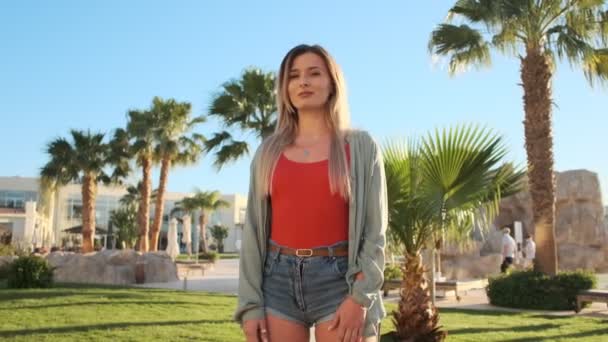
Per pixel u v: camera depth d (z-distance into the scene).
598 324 8.80
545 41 12.24
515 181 5.90
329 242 1.95
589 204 25.94
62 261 17.89
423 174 5.80
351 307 1.84
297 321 1.98
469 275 19.50
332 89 2.17
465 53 12.12
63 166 25.52
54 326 7.14
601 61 11.74
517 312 10.80
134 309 9.08
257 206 2.10
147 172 26.03
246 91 14.12
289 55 2.21
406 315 6.13
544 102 11.77
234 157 14.84
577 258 25.09
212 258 35.56
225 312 9.14
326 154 2.03
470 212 5.85
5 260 16.61
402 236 6.04
